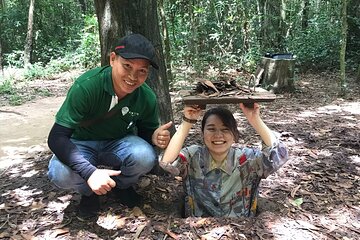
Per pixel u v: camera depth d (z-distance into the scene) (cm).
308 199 280
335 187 299
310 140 415
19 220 261
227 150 262
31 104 746
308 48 966
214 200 265
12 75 1034
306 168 335
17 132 551
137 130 271
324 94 690
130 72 213
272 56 727
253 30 1022
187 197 272
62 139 215
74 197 291
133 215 258
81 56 1150
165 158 244
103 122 244
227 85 248
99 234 239
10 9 1421
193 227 241
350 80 817
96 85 224
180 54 946
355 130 459
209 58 955
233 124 254
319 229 240
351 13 1002
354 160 356
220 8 1016
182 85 751
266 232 235
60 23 1448
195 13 974
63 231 243
